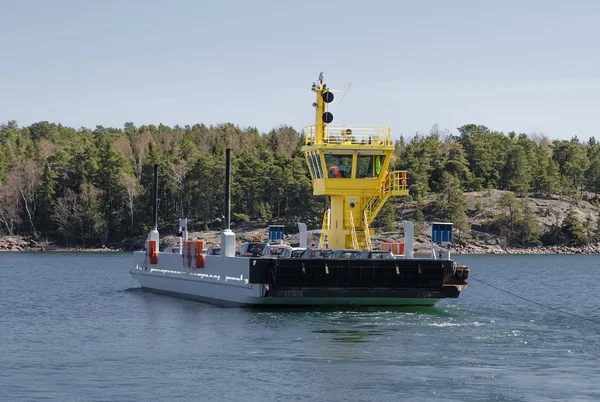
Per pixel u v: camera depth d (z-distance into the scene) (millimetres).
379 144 64750
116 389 37875
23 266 156125
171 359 43844
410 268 57062
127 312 64188
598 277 130000
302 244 70062
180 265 71438
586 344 48344
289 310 59531
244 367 41688
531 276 132125
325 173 64812
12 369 41906
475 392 37281
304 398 36375
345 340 48250
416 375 40062
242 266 57719
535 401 36094
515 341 49000
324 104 65500
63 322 59812
